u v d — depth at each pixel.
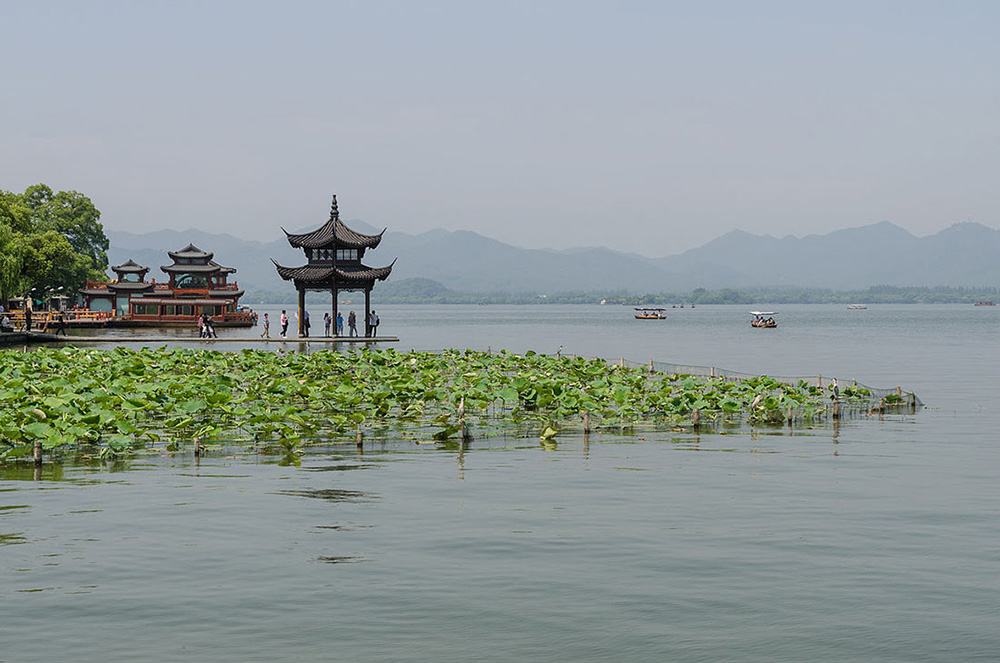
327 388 29.39
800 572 12.66
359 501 16.69
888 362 58.72
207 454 21.47
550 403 28.45
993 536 14.47
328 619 10.95
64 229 125.31
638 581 12.27
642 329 132.38
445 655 9.98
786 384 31.73
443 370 40.06
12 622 10.80
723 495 17.28
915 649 10.18
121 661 9.79
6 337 67.44
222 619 10.92
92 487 17.75
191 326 107.88
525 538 14.24
